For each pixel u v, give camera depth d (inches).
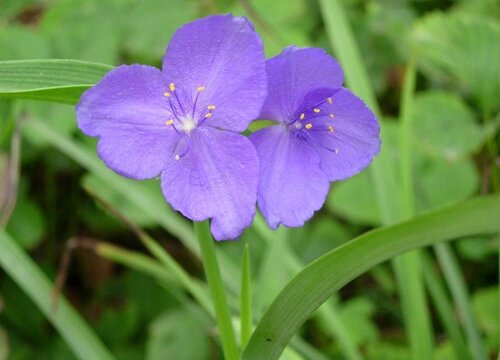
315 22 16.8
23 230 14.8
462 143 14.9
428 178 15.0
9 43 15.4
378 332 14.5
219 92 8.2
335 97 8.4
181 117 8.2
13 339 14.9
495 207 8.1
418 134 15.2
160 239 16.1
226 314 9.3
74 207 16.0
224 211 8.1
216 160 8.1
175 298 15.5
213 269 9.0
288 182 8.4
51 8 16.0
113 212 11.6
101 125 8.0
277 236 11.8
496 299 13.9
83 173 16.0
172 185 8.2
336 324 12.1
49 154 15.8
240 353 9.5
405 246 8.3
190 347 14.0
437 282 12.3
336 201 14.9
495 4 17.1
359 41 16.8
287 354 10.0
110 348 15.1
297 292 8.5
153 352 14.0
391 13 16.7
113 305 15.7
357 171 8.6
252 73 8.0
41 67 8.4
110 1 16.0
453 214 8.1
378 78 16.6
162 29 15.8
